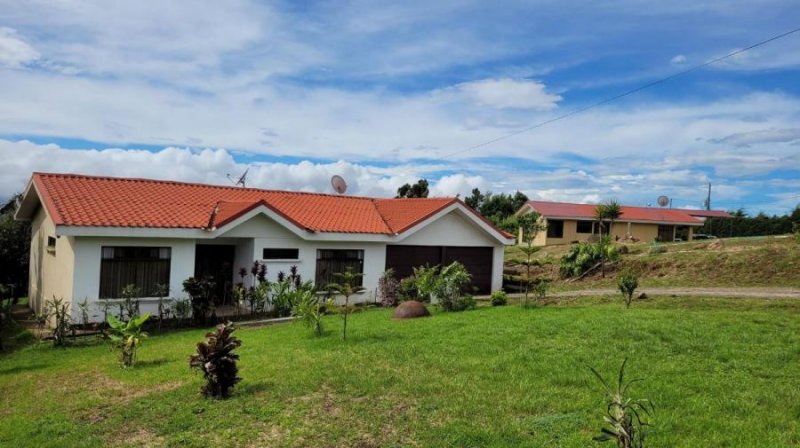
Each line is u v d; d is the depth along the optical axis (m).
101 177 19.31
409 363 10.08
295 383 9.10
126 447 6.78
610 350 10.15
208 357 8.52
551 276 27.39
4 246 24.02
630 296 15.66
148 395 8.98
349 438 6.81
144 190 19.53
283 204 22.16
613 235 45.03
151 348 13.34
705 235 51.03
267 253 19.67
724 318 12.74
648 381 8.34
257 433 7.05
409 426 7.10
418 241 23.11
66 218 15.41
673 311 14.17
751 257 23.14
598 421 6.89
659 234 47.12
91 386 9.92
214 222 18.16
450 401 7.93
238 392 8.79
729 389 7.90
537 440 6.45
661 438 6.29
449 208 23.22
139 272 16.94
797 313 13.79
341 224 21.53
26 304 24.23
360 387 8.76
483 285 24.81
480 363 9.83
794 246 23.81
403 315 16.06
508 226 44.56
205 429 7.26
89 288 16.02
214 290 19.38
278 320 17.52
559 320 13.12
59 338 14.21
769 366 8.88
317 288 19.62
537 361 9.77
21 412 8.57
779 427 6.60
